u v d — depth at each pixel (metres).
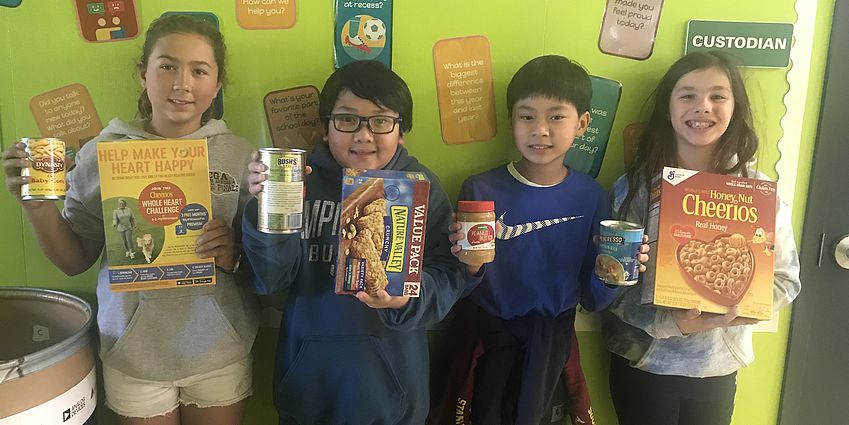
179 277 1.13
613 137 1.41
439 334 1.44
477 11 1.34
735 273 1.20
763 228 1.20
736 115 1.28
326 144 1.23
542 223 1.30
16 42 1.28
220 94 1.33
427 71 1.36
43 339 1.35
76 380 1.11
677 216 1.21
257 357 1.43
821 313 1.48
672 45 1.38
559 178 1.32
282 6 1.31
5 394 0.98
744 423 1.53
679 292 1.20
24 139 1.08
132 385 1.20
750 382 1.51
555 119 1.22
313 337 1.16
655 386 1.32
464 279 1.16
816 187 1.44
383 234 1.03
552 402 1.36
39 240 1.19
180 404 1.29
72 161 1.32
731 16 1.38
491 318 1.31
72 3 1.28
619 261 1.14
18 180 1.08
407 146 1.38
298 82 1.34
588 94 1.26
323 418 1.20
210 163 1.22
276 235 1.04
